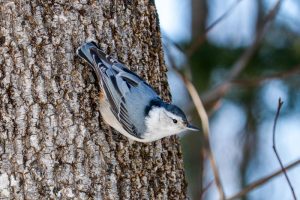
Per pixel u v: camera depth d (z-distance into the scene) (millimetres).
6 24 10070
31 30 10094
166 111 10734
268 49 18578
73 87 10227
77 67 10273
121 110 10430
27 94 9992
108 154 10328
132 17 10758
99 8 10484
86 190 10055
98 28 10461
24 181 9859
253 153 21922
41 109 10016
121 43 10625
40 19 10133
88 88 10336
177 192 10812
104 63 10312
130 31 10719
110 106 10352
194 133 20625
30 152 9914
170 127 10797
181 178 10992
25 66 10031
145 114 10594
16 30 10062
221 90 15891
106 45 10500
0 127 9922
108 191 10188
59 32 10211
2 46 10031
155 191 10602
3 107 9945
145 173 10578
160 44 11148
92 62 10164
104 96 10344
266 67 18578
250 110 20562
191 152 20578
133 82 10602
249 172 22000
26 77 10016
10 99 9969
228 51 18703
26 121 9953
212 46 18734
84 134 10203
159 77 11078
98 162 10227
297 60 18547
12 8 10070
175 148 11086
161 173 10758
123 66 10531
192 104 17281
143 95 10648
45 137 9984
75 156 10078
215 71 18734
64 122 10102
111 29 10555
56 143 10016
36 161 9914
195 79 18688
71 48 10266
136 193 10414
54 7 10211
